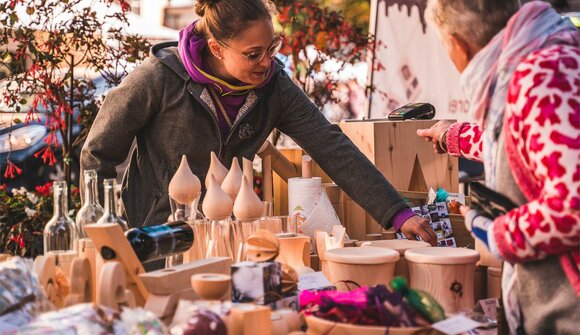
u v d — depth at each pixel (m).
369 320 1.70
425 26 4.71
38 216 4.09
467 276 2.10
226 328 1.58
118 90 2.69
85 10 3.99
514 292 1.84
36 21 3.95
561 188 1.55
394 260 2.11
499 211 1.74
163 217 2.76
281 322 1.71
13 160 5.71
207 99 2.71
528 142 1.62
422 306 1.72
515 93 1.64
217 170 2.36
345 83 5.57
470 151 2.53
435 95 4.73
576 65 1.61
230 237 2.17
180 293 1.84
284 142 6.25
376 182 2.73
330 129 2.86
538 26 1.72
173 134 2.73
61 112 4.11
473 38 1.78
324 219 2.67
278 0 4.58
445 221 2.79
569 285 1.70
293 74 4.89
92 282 1.82
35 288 1.71
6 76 4.25
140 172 2.81
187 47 2.69
